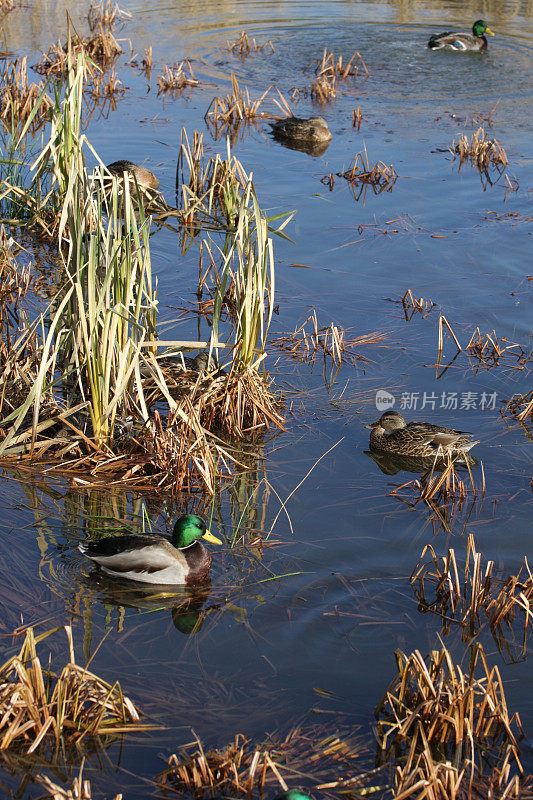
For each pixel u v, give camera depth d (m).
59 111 15.40
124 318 9.61
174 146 20.97
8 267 14.48
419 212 17.59
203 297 14.48
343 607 7.89
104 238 10.51
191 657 7.21
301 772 6.08
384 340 13.20
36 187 17.14
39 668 6.35
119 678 6.91
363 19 32.69
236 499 9.59
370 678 7.06
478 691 6.95
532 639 7.62
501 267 15.45
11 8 32.47
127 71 26.44
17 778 5.99
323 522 9.20
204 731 6.42
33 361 11.56
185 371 11.70
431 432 10.48
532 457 10.51
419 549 8.77
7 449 9.97
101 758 6.18
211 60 27.64
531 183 19.02
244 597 8.00
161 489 9.68
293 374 12.30
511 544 8.86
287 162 20.19
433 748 6.43
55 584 8.04
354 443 10.88
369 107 23.92
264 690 6.87
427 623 7.74
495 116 23.14
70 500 9.36
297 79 26.23
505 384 12.09
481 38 28.80
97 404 10.04
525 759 6.34
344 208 17.75
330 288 14.72
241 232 10.83
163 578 8.05
